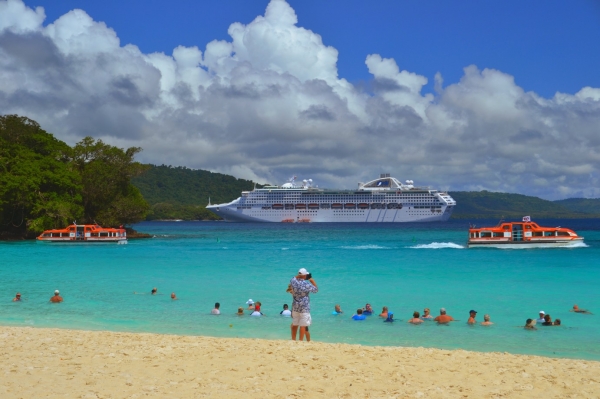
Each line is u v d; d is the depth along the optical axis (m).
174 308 26.19
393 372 12.72
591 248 68.06
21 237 88.44
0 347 15.09
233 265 47.75
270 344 15.87
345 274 40.03
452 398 10.87
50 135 100.06
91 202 98.12
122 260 53.34
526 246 68.81
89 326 21.75
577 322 22.59
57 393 10.79
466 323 22.45
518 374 12.67
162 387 11.30
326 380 11.98
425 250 66.38
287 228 157.25
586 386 11.74
